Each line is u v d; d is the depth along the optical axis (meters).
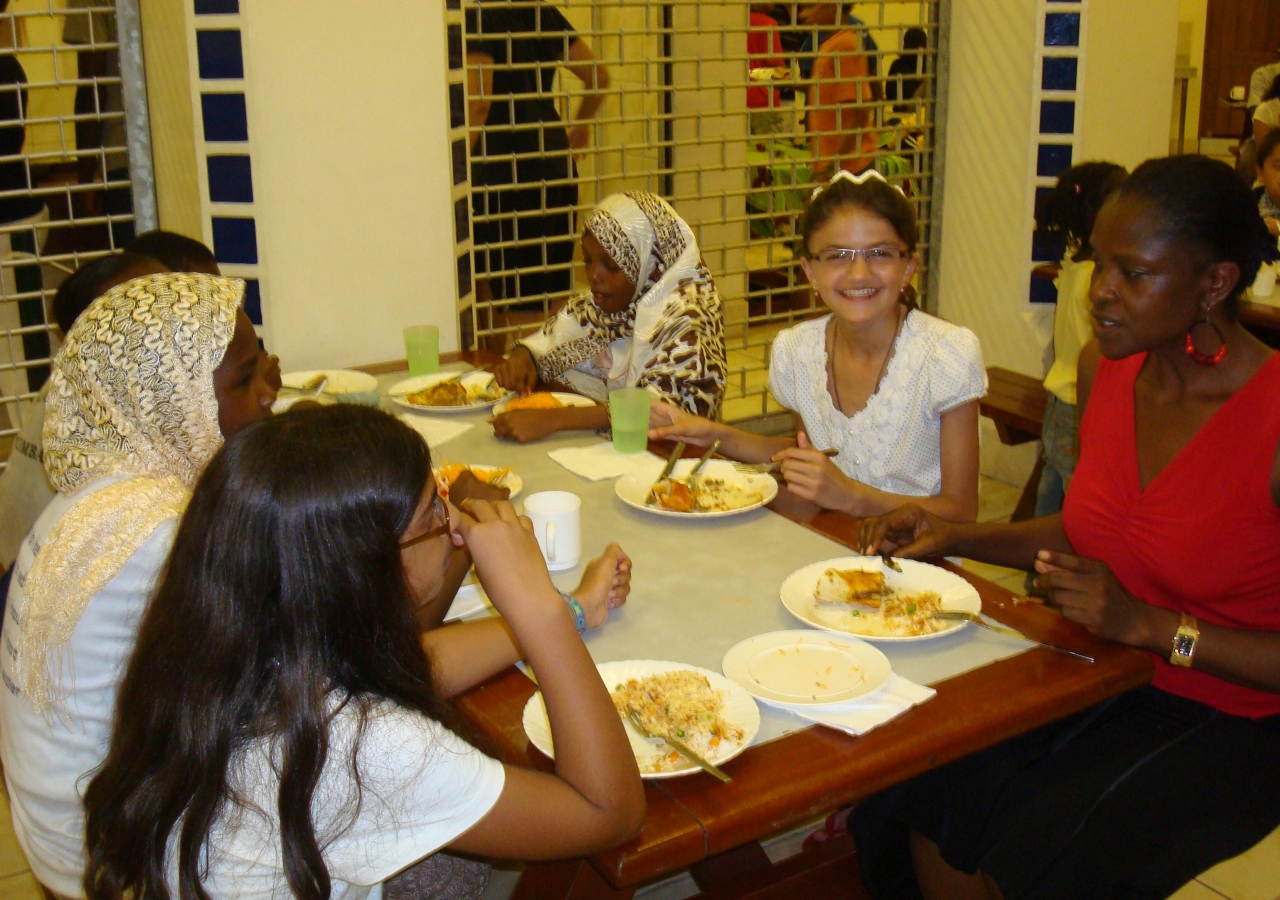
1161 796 1.43
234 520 0.92
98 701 1.17
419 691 0.99
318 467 0.93
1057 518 1.75
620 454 2.13
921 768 1.19
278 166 2.71
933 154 4.04
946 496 1.95
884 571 1.59
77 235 3.44
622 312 2.75
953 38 3.87
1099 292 1.45
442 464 2.09
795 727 1.23
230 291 1.34
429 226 2.94
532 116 4.02
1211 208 1.37
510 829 1.00
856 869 1.67
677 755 1.17
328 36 2.68
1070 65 3.60
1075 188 2.79
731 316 4.77
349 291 2.88
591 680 1.08
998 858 1.45
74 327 1.30
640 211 2.59
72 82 2.86
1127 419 1.59
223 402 1.35
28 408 2.02
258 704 0.92
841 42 4.29
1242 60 9.46
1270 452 1.43
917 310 2.06
